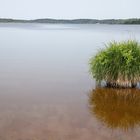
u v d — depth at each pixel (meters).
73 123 6.85
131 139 6.01
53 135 6.16
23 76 12.27
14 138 6.01
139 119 7.13
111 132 6.34
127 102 8.41
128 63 9.59
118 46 10.11
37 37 42.75
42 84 10.80
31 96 9.15
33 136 6.11
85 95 9.21
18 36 44.19
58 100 8.72
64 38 41.00
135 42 10.80
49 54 20.69
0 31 61.88
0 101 8.62
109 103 8.35
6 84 10.77
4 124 6.76
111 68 9.73
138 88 9.70
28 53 21.27
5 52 21.75
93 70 10.10
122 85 9.79
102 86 10.09
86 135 6.18
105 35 45.41
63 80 11.48
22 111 7.70
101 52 10.12
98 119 7.12
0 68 14.32
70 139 5.98
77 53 21.16
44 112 7.64
